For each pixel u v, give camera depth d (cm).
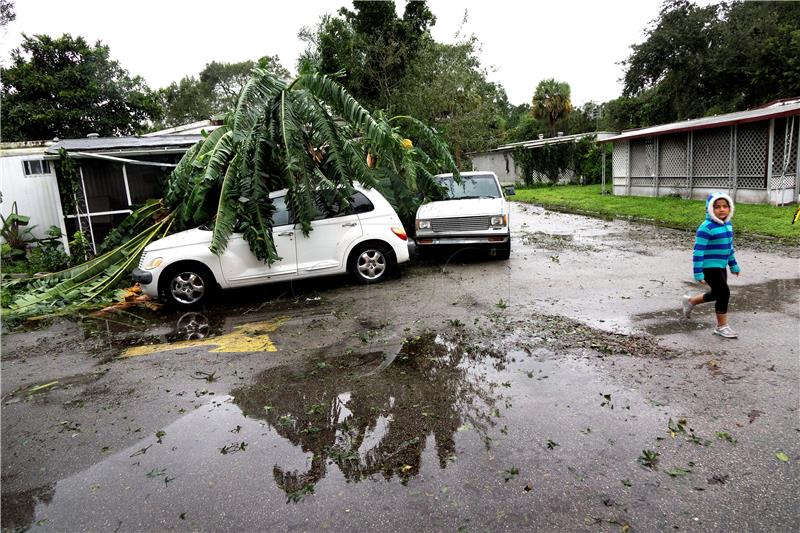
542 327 580
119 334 649
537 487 298
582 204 1984
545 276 836
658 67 3055
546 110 4400
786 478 296
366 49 1833
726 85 2933
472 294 739
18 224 1293
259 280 773
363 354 525
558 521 270
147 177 1196
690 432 348
